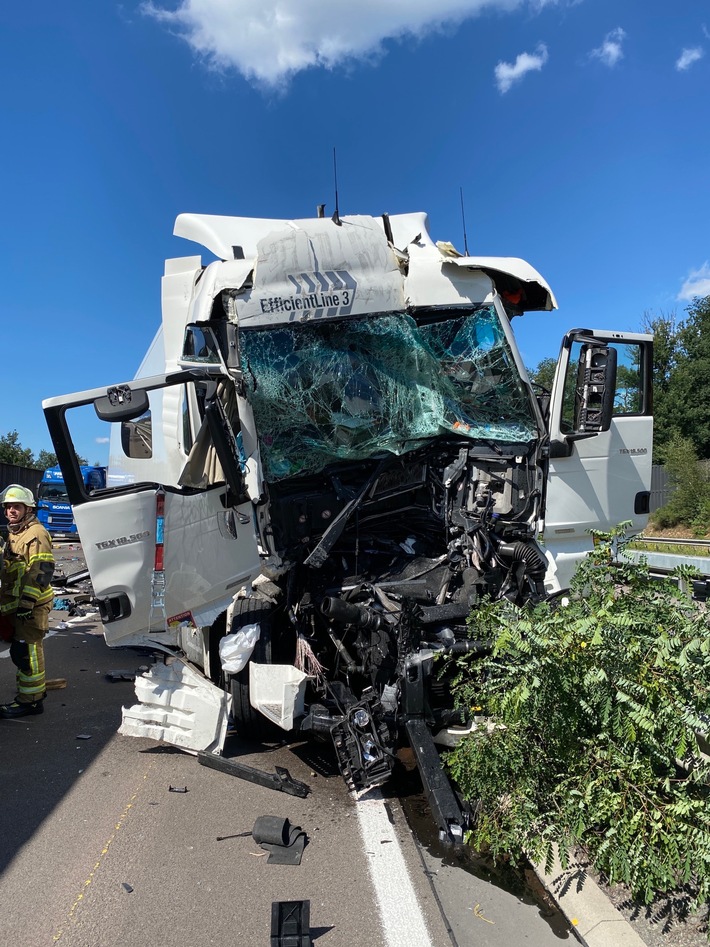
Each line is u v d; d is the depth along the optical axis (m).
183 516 4.05
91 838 3.44
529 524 4.57
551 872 2.93
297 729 4.07
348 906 2.84
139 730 4.48
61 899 2.91
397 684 3.90
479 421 4.65
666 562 6.81
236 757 4.54
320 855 3.26
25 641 5.38
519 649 3.06
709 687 2.75
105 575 3.87
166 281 5.68
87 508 3.81
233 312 4.36
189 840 3.41
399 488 4.58
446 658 3.81
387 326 4.57
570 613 3.07
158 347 6.04
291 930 2.58
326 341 4.53
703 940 2.53
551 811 3.00
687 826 2.63
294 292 4.41
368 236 4.59
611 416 4.45
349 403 4.51
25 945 2.61
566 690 2.91
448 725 4.00
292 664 4.38
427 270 4.59
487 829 3.09
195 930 2.69
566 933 2.66
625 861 2.69
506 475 4.61
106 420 3.74
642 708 2.76
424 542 4.71
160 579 3.97
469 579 4.29
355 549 4.59
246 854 3.27
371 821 3.62
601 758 2.93
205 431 4.43
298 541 4.41
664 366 33.22
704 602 3.21
